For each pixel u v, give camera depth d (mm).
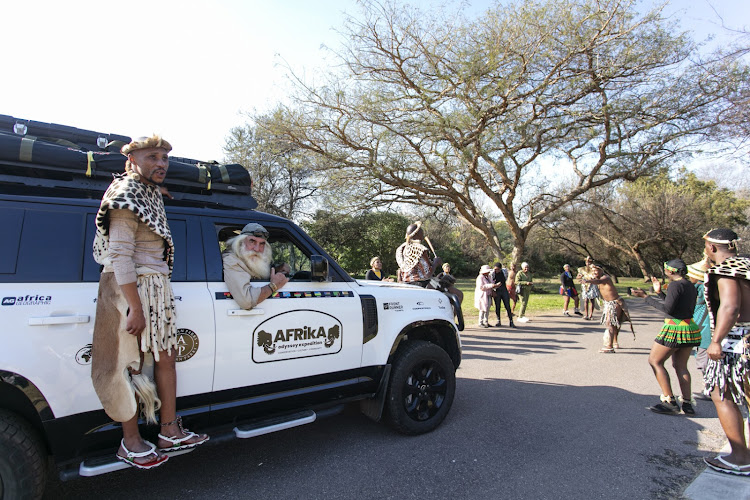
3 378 2250
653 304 4969
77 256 2623
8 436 2293
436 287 5539
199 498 2982
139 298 2365
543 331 10773
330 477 3287
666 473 3418
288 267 3770
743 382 3350
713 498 3033
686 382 4801
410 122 13852
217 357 2926
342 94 13586
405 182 15656
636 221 28781
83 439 2494
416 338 4535
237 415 3074
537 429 4273
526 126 14375
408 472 3369
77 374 2457
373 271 8570
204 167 3287
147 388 2500
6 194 2553
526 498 3014
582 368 6883
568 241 33594
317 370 3441
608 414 4754
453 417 4582
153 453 2479
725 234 3455
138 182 2441
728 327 3293
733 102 13758
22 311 2352
